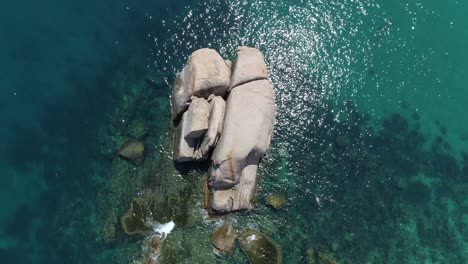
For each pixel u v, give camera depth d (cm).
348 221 3372
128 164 3275
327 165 3456
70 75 3506
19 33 3556
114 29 3650
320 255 3231
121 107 3438
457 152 3788
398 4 3991
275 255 3145
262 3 3816
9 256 3052
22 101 3391
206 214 3155
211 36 3666
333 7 3884
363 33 3847
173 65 3559
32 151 3312
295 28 3781
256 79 3259
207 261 3058
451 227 3547
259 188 3300
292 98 3581
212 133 3062
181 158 3167
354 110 3647
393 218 3466
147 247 3064
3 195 3191
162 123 3381
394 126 3694
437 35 3962
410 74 3822
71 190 3244
